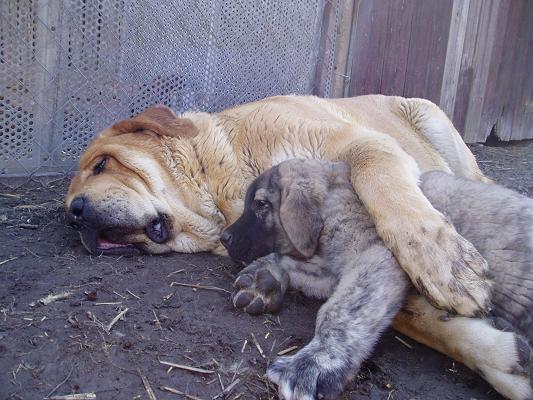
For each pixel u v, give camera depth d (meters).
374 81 2.37
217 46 1.91
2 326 1.06
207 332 1.10
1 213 1.53
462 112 2.97
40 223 1.50
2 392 0.94
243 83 1.99
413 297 1.13
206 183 1.48
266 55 2.02
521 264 1.12
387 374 1.07
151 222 1.41
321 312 1.07
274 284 1.19
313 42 2.12
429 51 2.57
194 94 1.90
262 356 1.06
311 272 1.25
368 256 1.12
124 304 1.15
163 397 0.96
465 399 1.03
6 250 1.34
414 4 2.43
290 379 0.98
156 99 1.83
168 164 1.45
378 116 1.85
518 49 3.23
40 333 1.05
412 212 1.15
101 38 1.72
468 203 1.23
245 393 0.98
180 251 1.45
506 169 2.66
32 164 1.71
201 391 0.98
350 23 2.20
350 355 1.02
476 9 2.79
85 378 0.97
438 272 1.09
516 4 3.09
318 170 1.28
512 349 1.00
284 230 1.27
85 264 1.31
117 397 0.95
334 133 1.47
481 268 1.11
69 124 1.74
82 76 1.72
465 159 1.93
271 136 1.48
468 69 2.89
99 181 1.39
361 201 1.22
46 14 1.64
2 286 1.18
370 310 1.06
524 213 1.16
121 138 1.46
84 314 1.11
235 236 1.32
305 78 2.13
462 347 1.05
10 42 1.61
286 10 2.02
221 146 1.49
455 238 1.13
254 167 1.49
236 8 1.92
